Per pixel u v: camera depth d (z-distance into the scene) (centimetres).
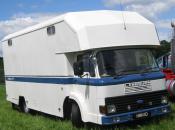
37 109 1537
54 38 1345
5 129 1322
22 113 1691
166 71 1627
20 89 1712
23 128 1316
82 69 1198
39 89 1502
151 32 1221
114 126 1176
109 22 1184
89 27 1155
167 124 1168
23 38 1636
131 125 1192
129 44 1169
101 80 1101
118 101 1106
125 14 1264
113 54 1153
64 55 1278
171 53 1631
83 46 1148
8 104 2055
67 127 1223
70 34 1220
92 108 1137
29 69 1591
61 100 1323
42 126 1291
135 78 1133
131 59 1168
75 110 1217
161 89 1188
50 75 1396
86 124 1199
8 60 1850
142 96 1145
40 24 1463
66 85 1284
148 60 1202
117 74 1129
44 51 1434
